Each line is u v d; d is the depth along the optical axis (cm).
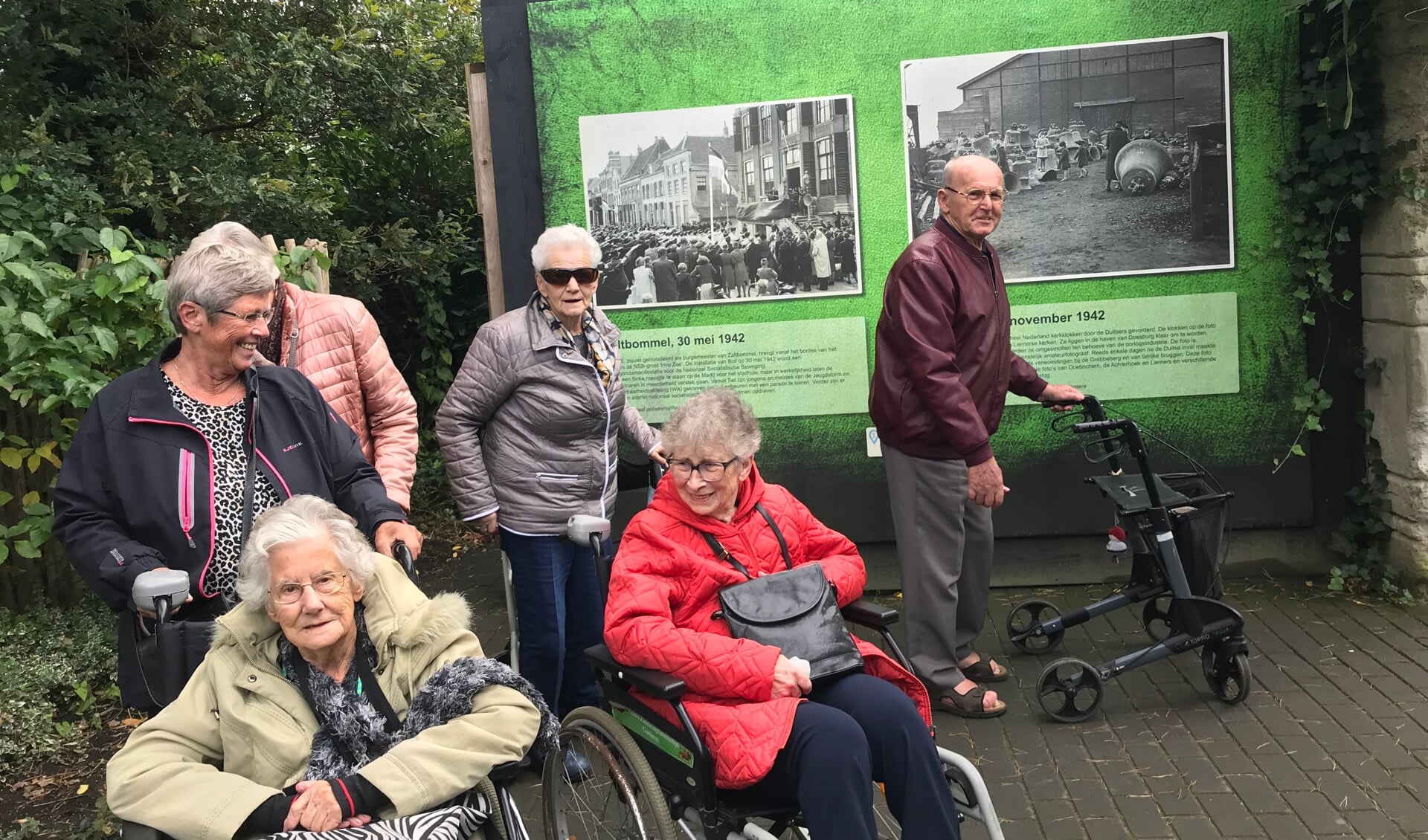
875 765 302
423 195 966
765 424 621
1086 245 599
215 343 303
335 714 278
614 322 618
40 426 534
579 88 604
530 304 428
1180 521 478
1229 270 595
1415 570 574
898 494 476
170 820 257
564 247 413
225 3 845
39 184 595
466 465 426
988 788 412
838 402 616
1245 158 587
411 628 283
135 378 310
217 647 279
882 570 633
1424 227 554
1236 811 382
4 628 522
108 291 461
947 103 594
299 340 399
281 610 269
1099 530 616
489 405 425
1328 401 593
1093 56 586
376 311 934
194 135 771
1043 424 612
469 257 952
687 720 297
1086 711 460
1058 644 539
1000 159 596
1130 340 602
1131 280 599
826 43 595
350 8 907
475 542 833
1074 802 397
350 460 332
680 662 305
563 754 342
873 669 329
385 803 264
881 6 591
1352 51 549
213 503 304
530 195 615
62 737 475
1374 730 434
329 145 939
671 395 621
